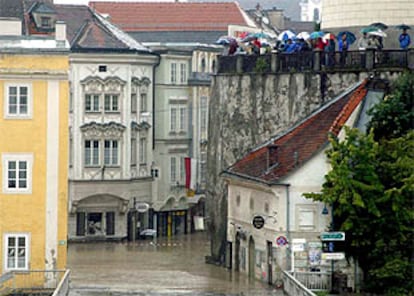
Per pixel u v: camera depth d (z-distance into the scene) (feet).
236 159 442.50
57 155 369.71
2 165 368.07
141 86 578.25
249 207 407.44
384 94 397.39
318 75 411.34
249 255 408.46
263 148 420.77
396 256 361.30
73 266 439.63
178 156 608.19
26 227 369.30
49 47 370.32
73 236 551.59
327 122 394.93
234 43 458.09
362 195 360.69
